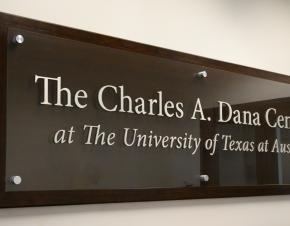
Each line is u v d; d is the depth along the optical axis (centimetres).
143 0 233
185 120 237
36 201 182
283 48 304
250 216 267
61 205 191
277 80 288
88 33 206
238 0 279
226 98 257
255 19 288
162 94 229
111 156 207
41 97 189
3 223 179
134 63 220
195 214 240
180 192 229
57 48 196
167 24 242
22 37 185
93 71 206
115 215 210
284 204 288
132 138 216
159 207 225
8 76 181
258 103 275
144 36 231
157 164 223
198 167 239
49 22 197
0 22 180
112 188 205
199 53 254
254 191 264
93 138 203
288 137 291
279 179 281
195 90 243
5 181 176
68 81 198
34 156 184
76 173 195
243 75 268
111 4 220
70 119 196
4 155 176
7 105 179
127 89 216
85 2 211
